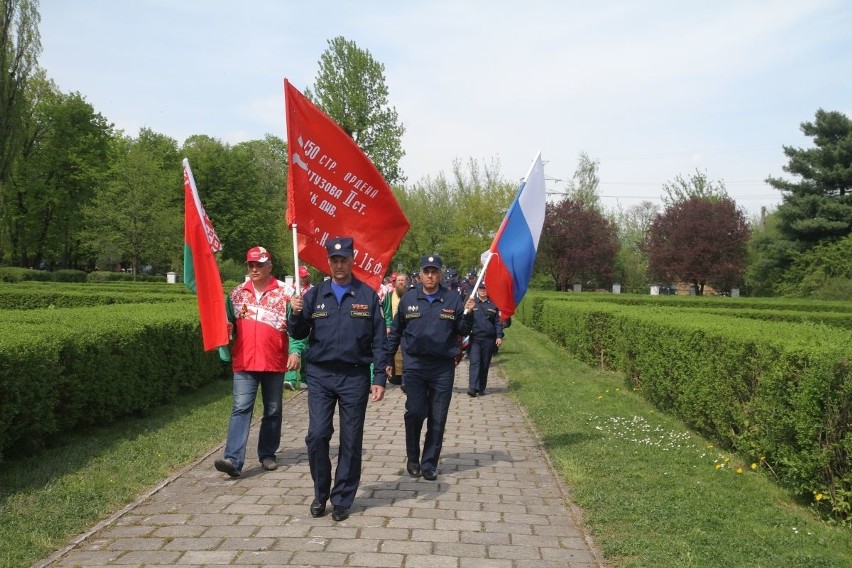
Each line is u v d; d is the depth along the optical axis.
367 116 26.69
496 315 11.33
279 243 46.16
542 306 24.16
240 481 6.08
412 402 6.30
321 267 6.14
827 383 5.32
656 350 9.70
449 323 6.25
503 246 7.25
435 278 6.28
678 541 4.68
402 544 4.65
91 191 45.25
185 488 5.84
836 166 38.91
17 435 6.16
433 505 5.52
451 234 54.22
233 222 51.34
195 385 10.23
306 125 6.03
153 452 6.87
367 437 7.97
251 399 6.31
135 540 4.64
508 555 4.51
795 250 39.81
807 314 17.66
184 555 4.39
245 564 4.26
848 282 32.19
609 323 13.49
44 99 45.28
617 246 50.03
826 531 5.01
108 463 6.41
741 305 24.31
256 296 6.35
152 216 38.94
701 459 6.99
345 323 5.21
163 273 58.38
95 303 19.55
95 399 7.38
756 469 6.55
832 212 38.91
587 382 12.42
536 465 6.86
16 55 36.91
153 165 39.75
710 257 43.44
